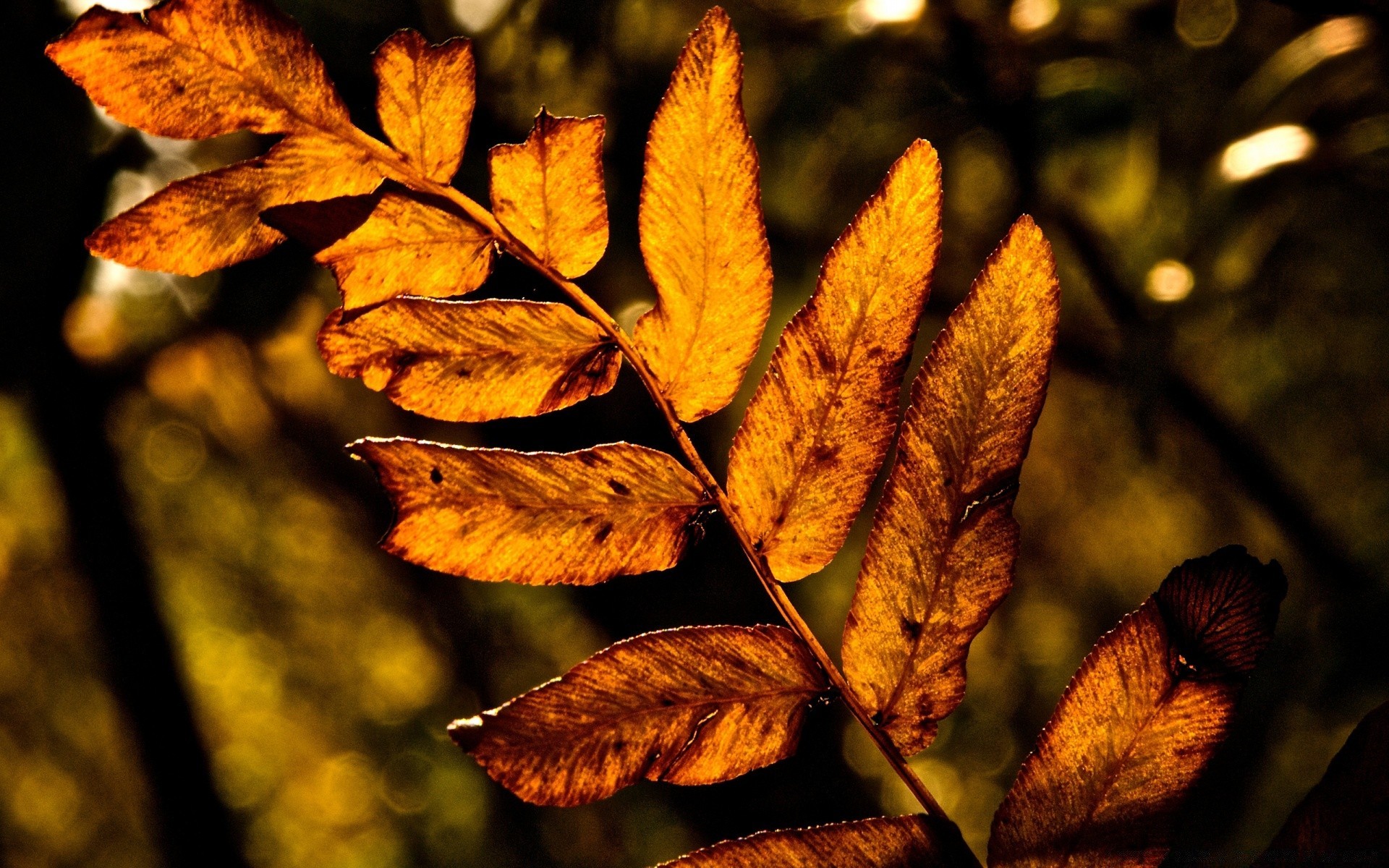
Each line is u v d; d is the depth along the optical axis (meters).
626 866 3.36
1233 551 0.53
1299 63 1.02
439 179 0.54
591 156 0.54
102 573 2.46
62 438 2.31
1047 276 0.53
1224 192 1.02
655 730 0.53
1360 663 1.41
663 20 1.51
